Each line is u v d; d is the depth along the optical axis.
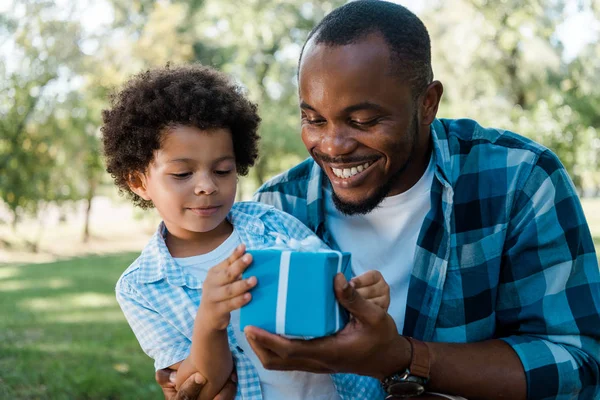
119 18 20.84
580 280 1.79
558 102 17.20
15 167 17.73
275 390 1.82
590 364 1.74
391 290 1.96
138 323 1.88
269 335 1.38
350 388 1.88
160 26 19.36
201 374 1.64
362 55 1.62
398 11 1.71
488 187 1.85
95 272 10.66
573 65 18.88
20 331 5.66
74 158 18.73
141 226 26.45
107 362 4.47
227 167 1.90
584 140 17.47
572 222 1.80
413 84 1.69
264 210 2.04
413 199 1.91
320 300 1.37
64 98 18.22
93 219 28.69
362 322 1.45
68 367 4.32
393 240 1.95
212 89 1.97
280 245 1.67
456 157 1.89
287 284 1.38
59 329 5.74
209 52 20.80
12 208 18.12
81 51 18.42
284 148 19.92
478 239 1.84
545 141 16.81
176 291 1.86
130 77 2.22
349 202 1.77
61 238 22.80
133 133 1.91
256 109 2.18
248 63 21.36
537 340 1.74
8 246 20.06
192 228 1.87
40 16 17.98
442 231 1.85
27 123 18.02
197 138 1.85
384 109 1.64
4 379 4.07
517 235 1.81
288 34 21.30
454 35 16.28
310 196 2.06
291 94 21.62
